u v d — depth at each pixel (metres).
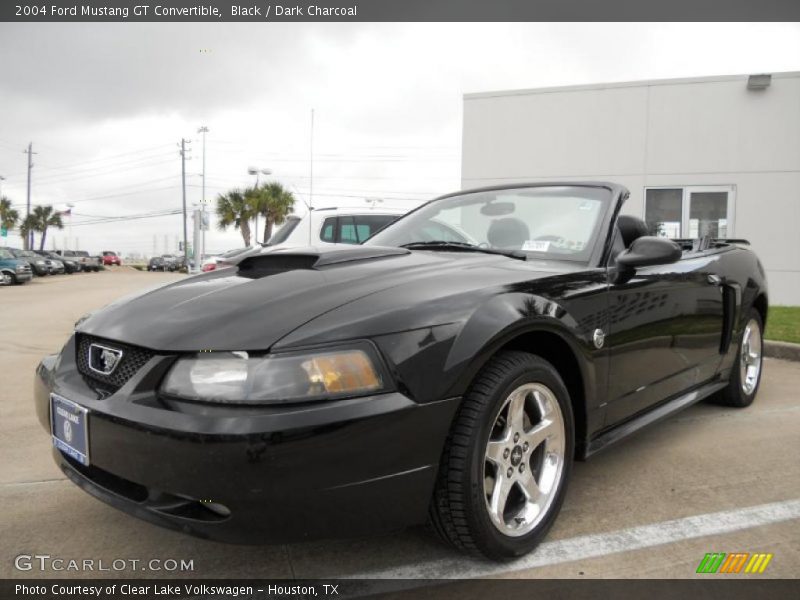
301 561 2.13
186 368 1.78
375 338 1.79
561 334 2.22
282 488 1.64
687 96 10.09
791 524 2.38
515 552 2.07
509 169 10.96
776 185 9.79
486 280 2.19
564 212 2.96
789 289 9.85
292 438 1.63
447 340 1.88
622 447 3.28
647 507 2.54
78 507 2.57
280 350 1.73
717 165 10.02
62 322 9.55
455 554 2.17
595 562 2.11
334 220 7.26
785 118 9.66
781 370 5.38
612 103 10.42
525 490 2.15
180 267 51.69
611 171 10.49
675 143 10.19
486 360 1.95
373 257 2.56
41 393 2.23
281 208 38.38
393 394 1.76
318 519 1.70
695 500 2.61
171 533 2.34
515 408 2.10
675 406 3.14
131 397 1.81
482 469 1.93
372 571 2.06
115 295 16.00
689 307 3.13
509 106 10.89
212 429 1.64
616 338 2.54
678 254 2.47
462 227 3.13
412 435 1.78
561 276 2.37
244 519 1.67
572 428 2.32
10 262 22.98
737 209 9.98
